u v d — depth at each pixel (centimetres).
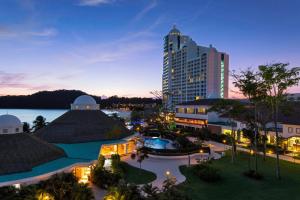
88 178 3259
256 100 4025
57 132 4581
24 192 2266
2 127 3052
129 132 5528
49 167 2770
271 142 5638
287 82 3609
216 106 5819
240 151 5303
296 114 5478
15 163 2633
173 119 9938
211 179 3319
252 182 3294
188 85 18638
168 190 2236
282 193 2895
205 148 5188
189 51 18775
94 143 4353
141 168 3928
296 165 4138
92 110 5441
